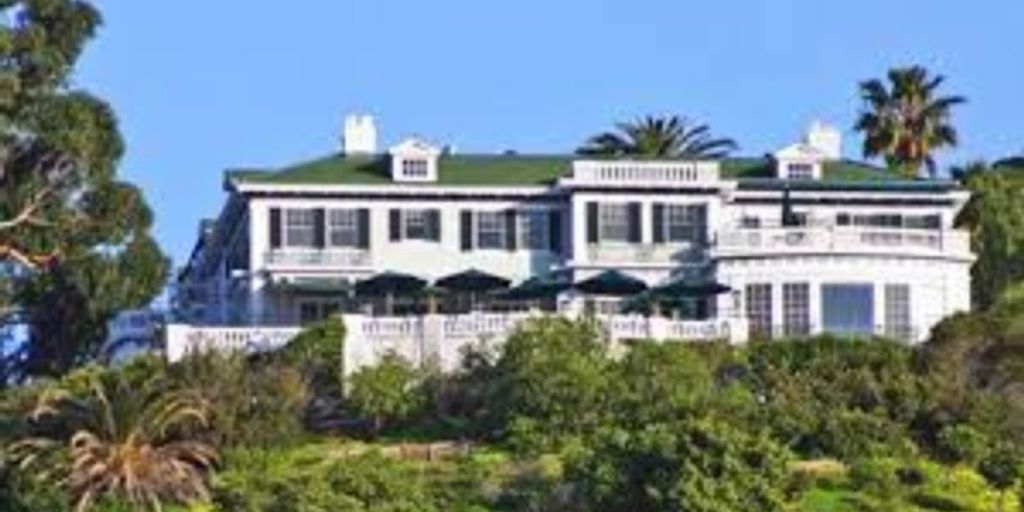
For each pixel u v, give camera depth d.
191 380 157.00
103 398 148.38
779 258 188.88
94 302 181.88
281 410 157.25
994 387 163.88
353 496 145.62
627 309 188.50
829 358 165.00
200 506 146.50
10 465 148.38
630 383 156.88
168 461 147.62
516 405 156.75
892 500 145.62
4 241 177.38
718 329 174.38
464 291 189.50
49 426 151.25
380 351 169.88
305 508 144.00
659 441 141.12
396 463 152.00
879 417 155.38
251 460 152.50
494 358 165.50
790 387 158.12
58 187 177.50
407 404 161.88
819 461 151.12
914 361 165.88
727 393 156.00
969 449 152.62
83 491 146.12
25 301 185.50
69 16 178.62
